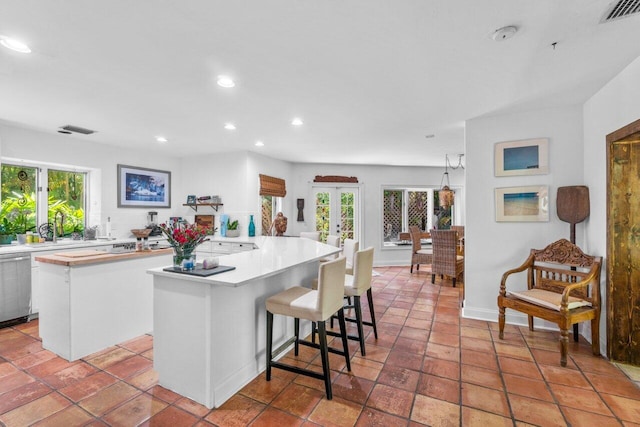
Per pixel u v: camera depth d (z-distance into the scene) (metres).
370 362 2.48
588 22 1.68
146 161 5.15
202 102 2.87
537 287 3.04
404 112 3.20
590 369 2.37
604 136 2.60
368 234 6.83
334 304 2.16
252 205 5.22
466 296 3.51
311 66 2.18
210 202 5.24
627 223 2.44
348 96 2.75
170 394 2.04
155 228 4.99
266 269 2.14
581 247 3.04
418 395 2.04
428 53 2.01
